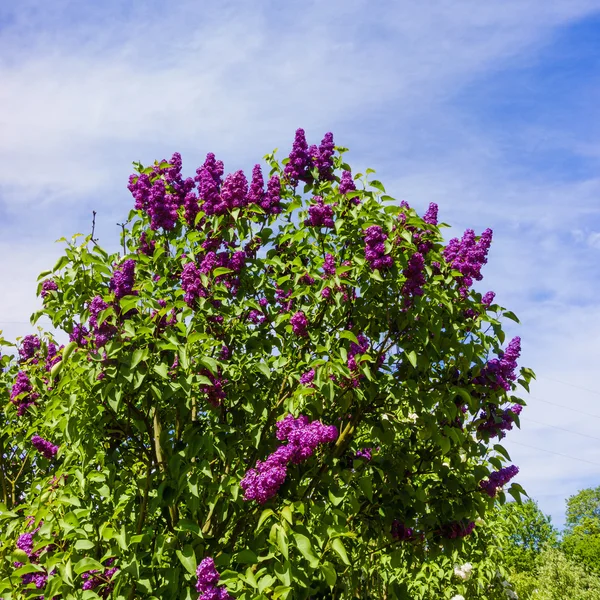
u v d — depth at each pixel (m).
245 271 4.99
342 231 4.80
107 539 4.09
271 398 5.02
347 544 5.13
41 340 6.75
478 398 5.09
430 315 4.73
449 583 7.84
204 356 4.03
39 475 6.45
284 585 3.49
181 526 3.88
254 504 4.48
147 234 5.26
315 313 5.03
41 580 4.17
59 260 4.49
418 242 4.77
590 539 33.66
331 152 5.89
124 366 3.88
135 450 5.02
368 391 4.72
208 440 4.14
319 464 4.73
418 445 5.25
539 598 14.59
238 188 4.87
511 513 8.98
